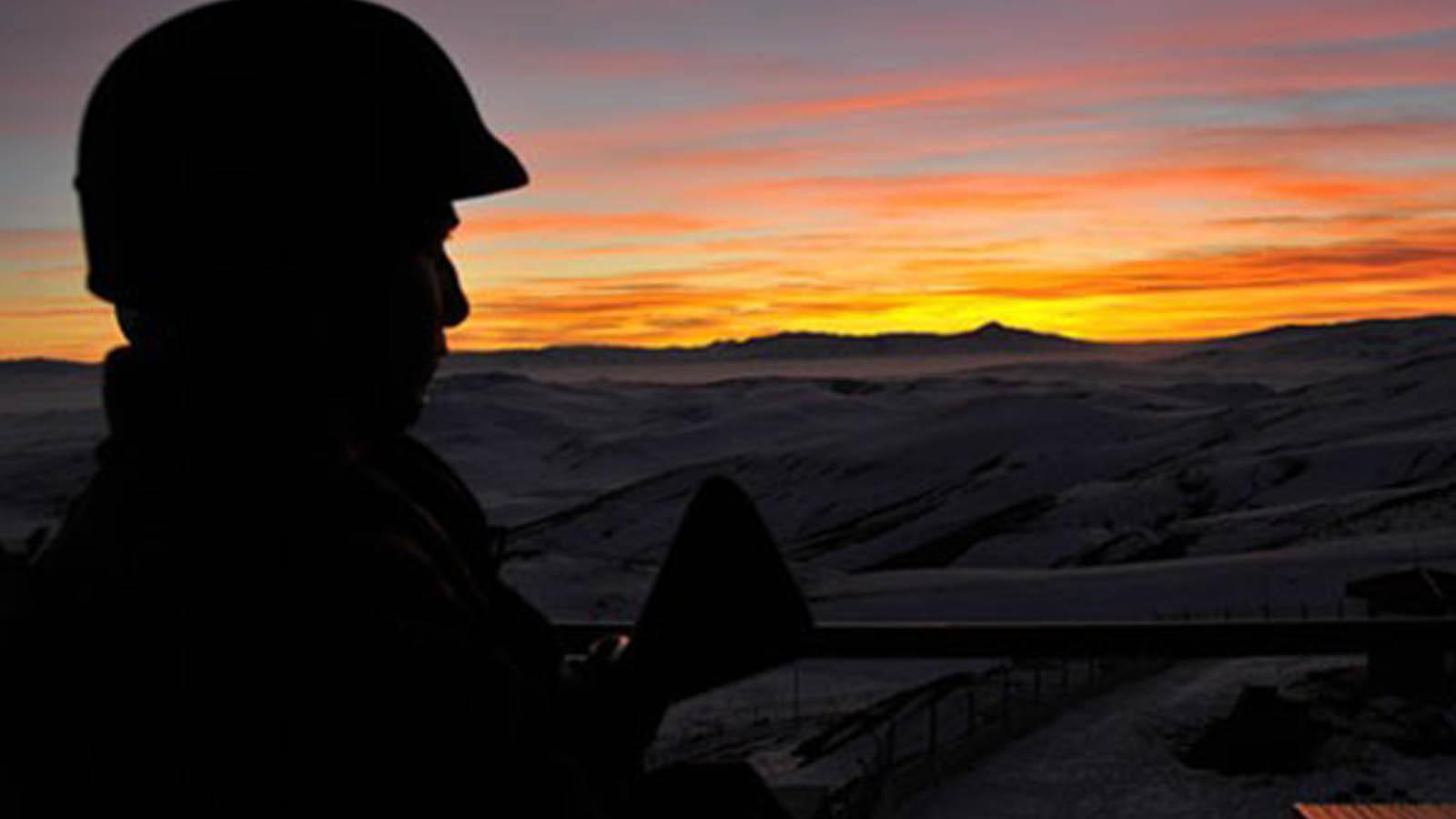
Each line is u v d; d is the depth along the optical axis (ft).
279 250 2.36
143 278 2.36
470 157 2.55
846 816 85.87
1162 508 530.27
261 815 2.01
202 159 2.34
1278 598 307.37
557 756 2.20
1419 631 8.33
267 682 2.04
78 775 2.07
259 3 2.46
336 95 2.40
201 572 2.13
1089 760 121.60
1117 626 8.48
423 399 2.61
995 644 8.54
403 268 2.48
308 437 2.32
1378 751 108.78
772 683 212.84
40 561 2.26
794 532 651.66
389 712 2.04
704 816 2.50
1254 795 105.40
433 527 2.42
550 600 317.42
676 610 2.39
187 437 2.27
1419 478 521.24
